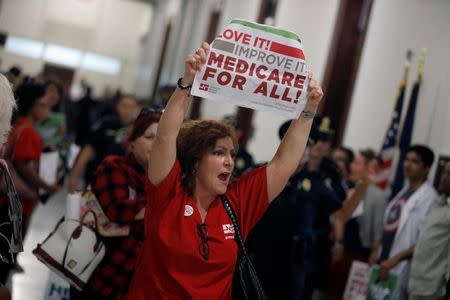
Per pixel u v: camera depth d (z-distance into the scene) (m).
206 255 3.02
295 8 13.22
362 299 6.91
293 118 3.11
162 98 10.87
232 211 3.19
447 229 5.75
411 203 6.67
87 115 17.11
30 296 7.04
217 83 3.00
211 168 3.12
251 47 3.02
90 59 35.94
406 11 9.13
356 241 7.61
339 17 11.06
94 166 7.87
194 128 3.22
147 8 36.41
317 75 11.57
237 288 3.36
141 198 4.20
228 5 19.39
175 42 27.91
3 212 3.12
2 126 2.82
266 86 3.03
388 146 7.91
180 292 3.00
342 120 10.62
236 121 7.75
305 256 5.62
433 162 7.00
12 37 34.66
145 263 3.08
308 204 5.66
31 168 6.12
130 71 36.62
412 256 6.40
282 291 5.57
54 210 13.19
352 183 8.16
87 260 4.09
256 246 5.57
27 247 9.28
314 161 5.84
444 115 7.68
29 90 6.25
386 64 9.39
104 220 4.16
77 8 35.56
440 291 5.80
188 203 3.09
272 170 3.26
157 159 3.06
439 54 8.16
